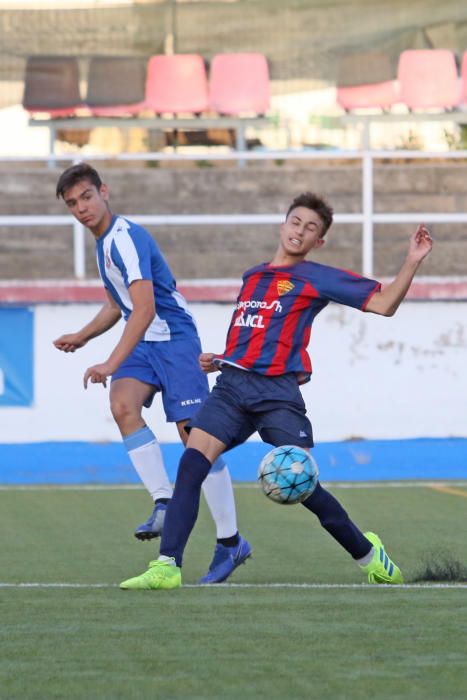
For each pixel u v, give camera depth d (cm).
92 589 1518
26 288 3341
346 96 3969
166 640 1202
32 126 3950
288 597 1447
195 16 3947
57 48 3928
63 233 3897
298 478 1512
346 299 1522
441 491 2930
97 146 4012
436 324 3425
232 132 4012
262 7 3941
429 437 3425
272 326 1528
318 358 3409
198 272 3803
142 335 1650
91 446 3328
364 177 3581
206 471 1538
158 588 1509
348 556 1912
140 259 1670
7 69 3919
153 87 3969
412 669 1087
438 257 3834
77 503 2712
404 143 3978
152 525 1755
